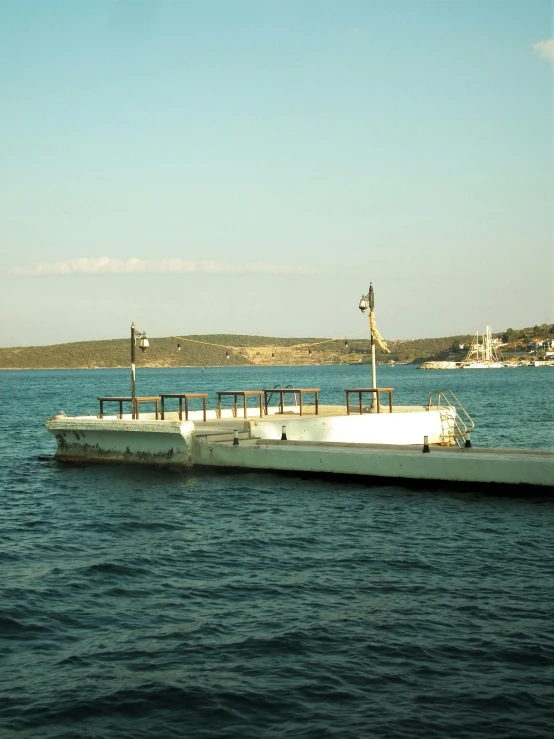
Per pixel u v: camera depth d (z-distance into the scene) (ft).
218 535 72.69
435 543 68.39
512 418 211.61
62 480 105.19
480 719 36.96
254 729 36.32
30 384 610.24
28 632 48.08
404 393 372.79
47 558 65.67
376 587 56.18
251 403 329.31
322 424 116.47
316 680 41.09
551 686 40.19
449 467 89.40
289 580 58.13
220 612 51.31
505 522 75.20
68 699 39.22
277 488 94.38
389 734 35.73
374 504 84.43
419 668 42.39
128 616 50.78
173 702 38.86
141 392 438.81
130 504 87.97
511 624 48.55
